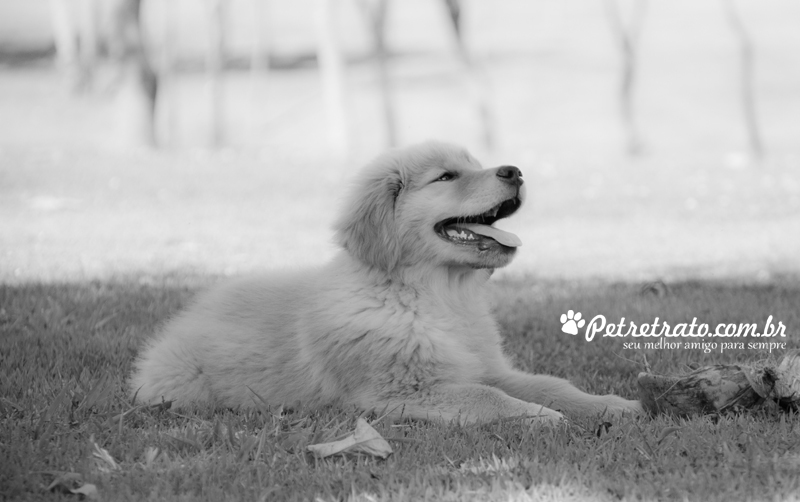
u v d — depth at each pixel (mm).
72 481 3715
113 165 19297
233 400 5109
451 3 28875
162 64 37312
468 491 3533
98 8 47656
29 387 5250
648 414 4660
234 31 60812
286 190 17234
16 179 17219
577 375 5859
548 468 3744
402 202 5148
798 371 4434
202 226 13617
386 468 3871
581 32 55812
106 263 10094
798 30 54500
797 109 39750
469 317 5395
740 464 3727
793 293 8180
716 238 12398
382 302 5023
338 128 26406
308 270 5750
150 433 4297
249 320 5324
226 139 36188
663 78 45344
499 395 4801
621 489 3527
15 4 67250
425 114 39719
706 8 60969
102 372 5668
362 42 56312
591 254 11398
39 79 47969
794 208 14633
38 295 7824
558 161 21828
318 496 3564
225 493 3615
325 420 4617
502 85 45000
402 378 4910
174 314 6859
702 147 33375
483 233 5227
